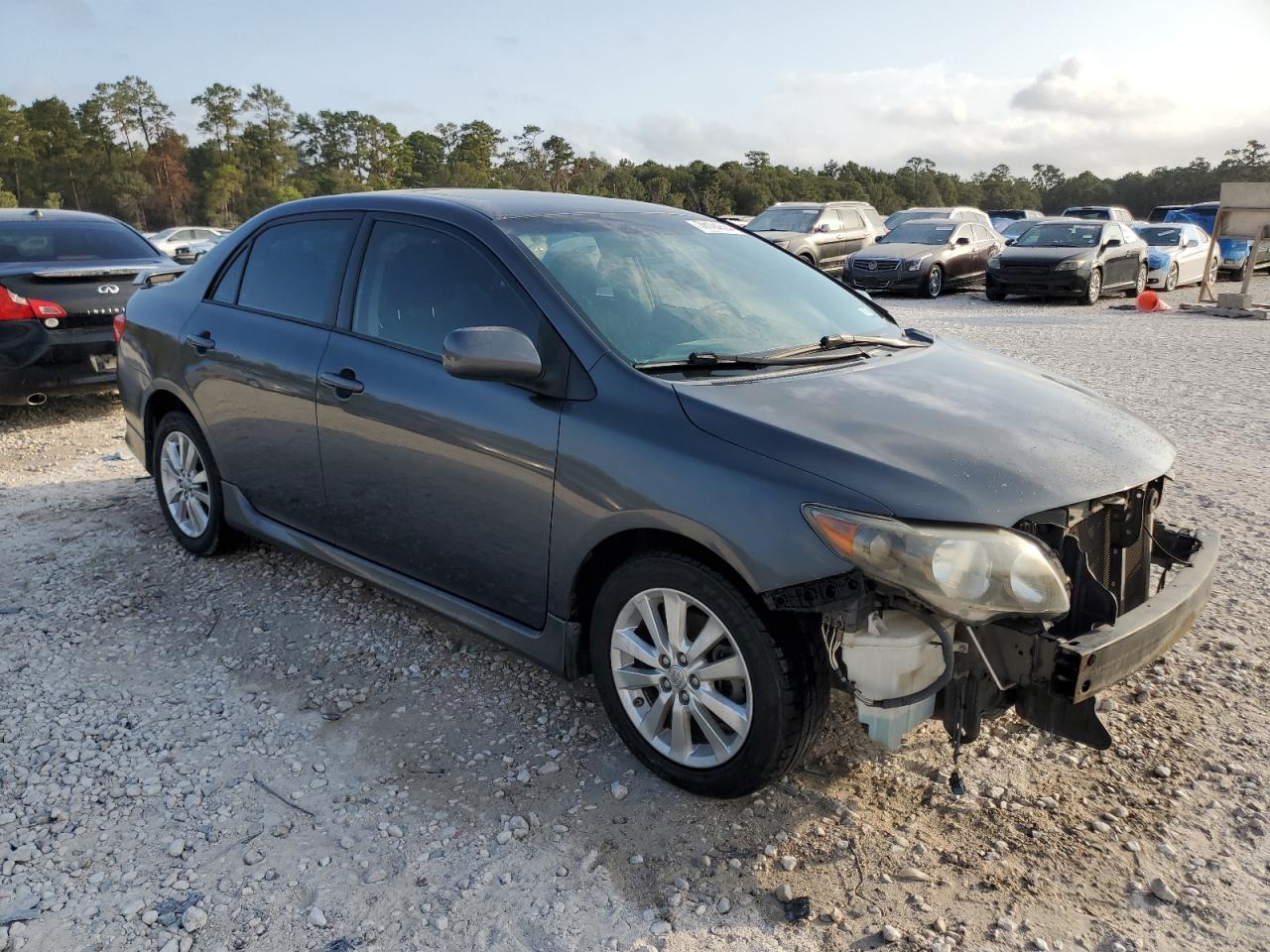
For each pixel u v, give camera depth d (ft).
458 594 11.33
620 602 9.65
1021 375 11.33
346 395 11.78
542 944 7.74
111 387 24.61
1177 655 12.34
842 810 9.37
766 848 8.84
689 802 9.48
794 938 7.82
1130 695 11.44
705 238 12.96
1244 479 19.81
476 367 9.37
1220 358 35.94
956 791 8.75
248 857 8.66
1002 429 9.30
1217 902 8.21
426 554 11.41
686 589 9.04
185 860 8.63
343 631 13.05
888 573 7.84
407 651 12.53
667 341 10.36
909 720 8.45
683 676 9.33
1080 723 8.27
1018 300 61.26
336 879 8.43
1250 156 517.96
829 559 8.02
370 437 11.56
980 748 10.41
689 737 9.49
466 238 11.26
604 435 9.36
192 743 10.42
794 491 8.25
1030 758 10.24
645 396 9.37
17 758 10.07
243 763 10.09
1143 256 62.80
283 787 9.68
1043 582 8.04
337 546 12.87
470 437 10.41
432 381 10.91
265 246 13.94
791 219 65.26
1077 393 11.09
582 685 11.73
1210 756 10.27
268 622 13.28
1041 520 8.44
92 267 24.23
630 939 7.79
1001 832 9.09
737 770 9.02
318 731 10.70
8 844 8.77
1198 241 71.92
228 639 12.79
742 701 9.01
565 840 8.95
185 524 15.56
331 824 9.14
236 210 452.35
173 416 15.19
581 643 10.27
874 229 69.87
